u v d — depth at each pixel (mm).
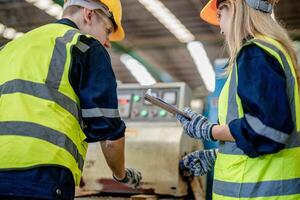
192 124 1257
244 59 1105
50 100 1125
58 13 6422
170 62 9602
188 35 7590
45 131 1096
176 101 1950
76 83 1179
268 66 1067
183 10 6504
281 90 1047
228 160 1149
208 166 1500
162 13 6598
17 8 6539
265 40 1148
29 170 1057
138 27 7363
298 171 1112
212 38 7613
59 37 1220
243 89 1071
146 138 1835
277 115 1022
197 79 10742
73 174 1141
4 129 1098
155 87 2023
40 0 6121
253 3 1209
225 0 1271
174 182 1755
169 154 1777
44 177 1061
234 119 1114
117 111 1211
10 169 1053
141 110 2012
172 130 1846
